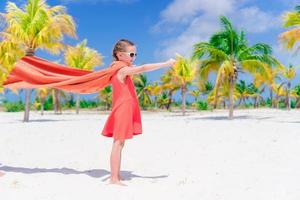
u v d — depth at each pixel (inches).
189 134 532.1
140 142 445.1
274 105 3326.8
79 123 821.9
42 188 212.8
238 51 1213.7
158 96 3208.7
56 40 1089.4
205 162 301.9
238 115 1406.3
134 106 233.6
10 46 1004.6
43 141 459.5
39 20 1048.8
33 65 254.2
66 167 285.9
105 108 2962.6
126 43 231.5
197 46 1194.6
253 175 243.9
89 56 1632.6
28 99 1028.5
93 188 214.2
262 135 500.7
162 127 671.1
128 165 296.4
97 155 349.1
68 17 1077.1
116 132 226.1
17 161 313.4
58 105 1871.3
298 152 343.9
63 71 254.2
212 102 3014.3
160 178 243.9
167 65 223.1
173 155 344.2
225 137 485.7
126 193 202.8
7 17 1035.3
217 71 1244.5
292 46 958.4
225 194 196.9
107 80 236.2
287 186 211.3
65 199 190.1
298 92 3176.7
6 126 721.6
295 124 722.8
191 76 1665.8
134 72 224.5
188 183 226.1
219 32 1211.2
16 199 189.2
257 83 1697.8
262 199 186.7
